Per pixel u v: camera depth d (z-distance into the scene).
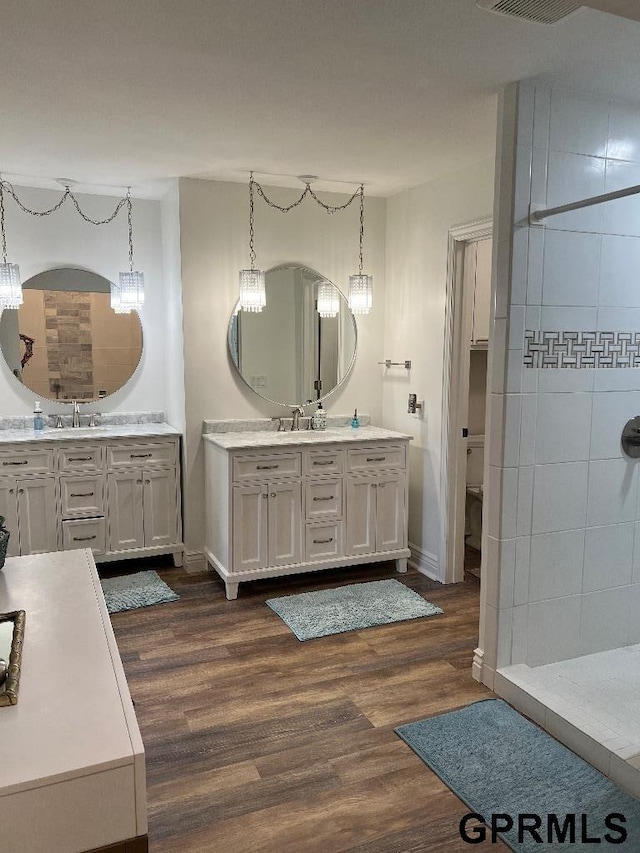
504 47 2.17
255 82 2.46
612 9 1.55
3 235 4.15
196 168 3.72
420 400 4.21
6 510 3.81
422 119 2.88
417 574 4.21
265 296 4.21
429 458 4.14
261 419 4.32
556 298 2.66
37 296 4.30
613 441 2.87
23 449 3.82
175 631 3.36
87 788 1.15
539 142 2.54
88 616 1.73
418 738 2.44
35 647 1.56
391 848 1.92
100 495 4.03
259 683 2.86
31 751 1.18
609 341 2.81
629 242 2.80
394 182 4.04
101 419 4.50
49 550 3.95
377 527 4.10
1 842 1.10
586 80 2.47
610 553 2.93
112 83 2.47
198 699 2.73
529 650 2.82
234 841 1.95
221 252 4.09
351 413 4.61
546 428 2.71
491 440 2.69
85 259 4.39
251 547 3.78
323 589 3.93
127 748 1.19
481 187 3.54
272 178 3.94
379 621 3.46
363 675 2.93
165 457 4.17
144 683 2.86
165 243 4.43
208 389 4.16
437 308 3.98
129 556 4.14
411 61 2.28
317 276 4.36
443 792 2.16
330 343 4.46
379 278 4.55
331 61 2.28
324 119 2.88
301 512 3.88
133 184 4.10
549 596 2.82
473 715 2.60
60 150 3.36
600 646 2.97
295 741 2.44
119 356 4.55
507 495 2.67
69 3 1.87
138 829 1.20
